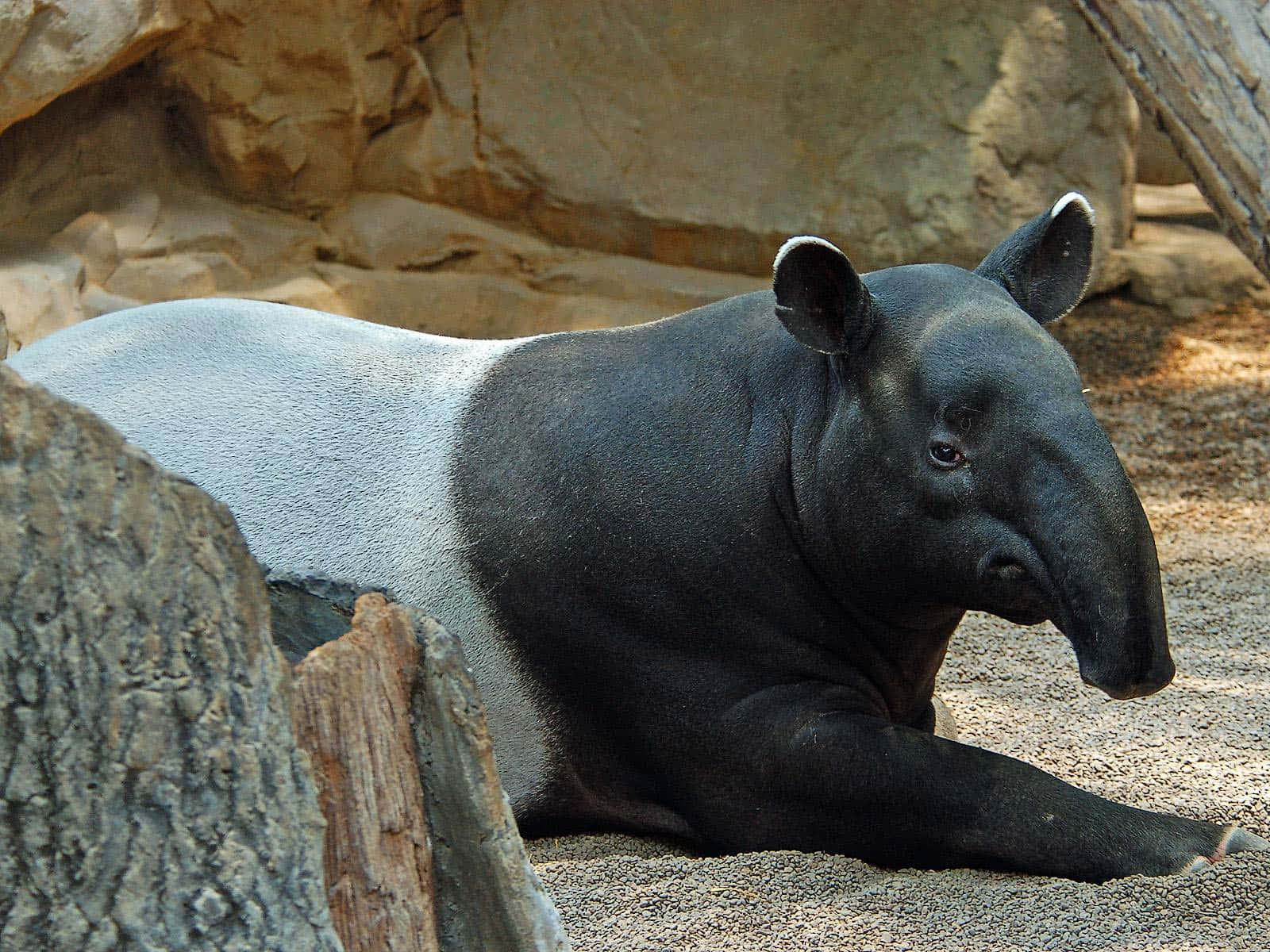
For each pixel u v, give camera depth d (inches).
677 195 608.4
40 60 444.8
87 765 141.3
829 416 252.8
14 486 137.1
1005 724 322.7
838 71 609.6
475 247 597.6
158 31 494.0
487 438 274.1
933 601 251.3
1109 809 249.6
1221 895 227.3
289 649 182.1
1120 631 216.5
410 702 165.9
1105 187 656.4
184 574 144.9
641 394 270.1
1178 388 595.8
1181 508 487.5
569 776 279.4
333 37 541.3
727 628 264.4
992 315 241.3
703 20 604.7
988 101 615.5
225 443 277.7
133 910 143.6
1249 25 314.3
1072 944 216.8
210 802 145.9
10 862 140.3
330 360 290.0
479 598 269.3
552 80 600.7
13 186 493.7
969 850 250.8
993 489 231.3
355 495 273.0
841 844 259.3
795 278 239.8
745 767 264.2
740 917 229.5
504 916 167.8
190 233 532.4
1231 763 298.8
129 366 290.7
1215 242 701.9
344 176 573.6
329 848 159.9
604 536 264.8
